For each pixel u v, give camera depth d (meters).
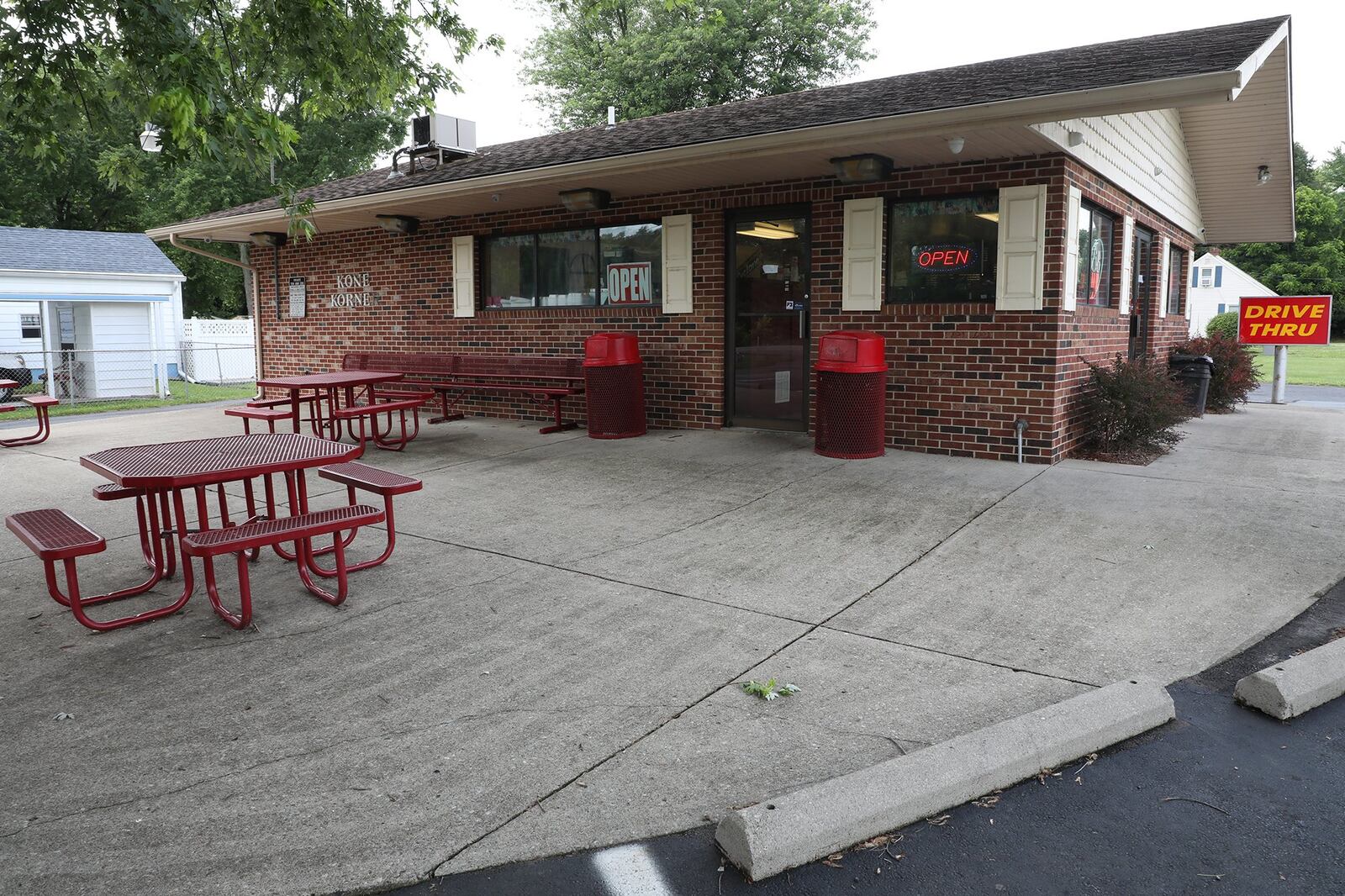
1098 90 6.01
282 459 4.84
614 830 2.74
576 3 10.18
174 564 5.22
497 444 9.73
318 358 14.28
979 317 8.28
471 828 2.75
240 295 38.81
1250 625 4.24
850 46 30.23
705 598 4.75
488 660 4.00
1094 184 8.86
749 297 9.92
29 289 19.12
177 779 3.04
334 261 13.75
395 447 9.50
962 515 6.27
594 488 7.40
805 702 3.53
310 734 3.34
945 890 2.49
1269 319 14.01
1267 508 6.37
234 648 4.16
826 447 8.45
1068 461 8.28
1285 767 3.07
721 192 9.76
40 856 2.63
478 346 12.17
